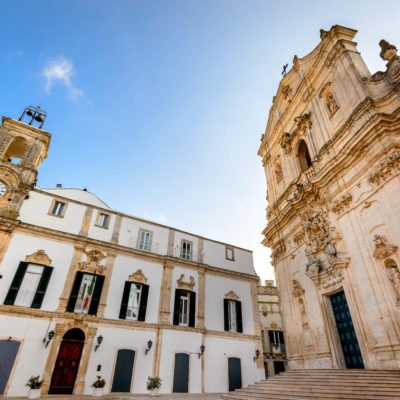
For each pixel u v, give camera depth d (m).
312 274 14.59
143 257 23.73
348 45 15.95
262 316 36.03
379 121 11.39
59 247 20.73
